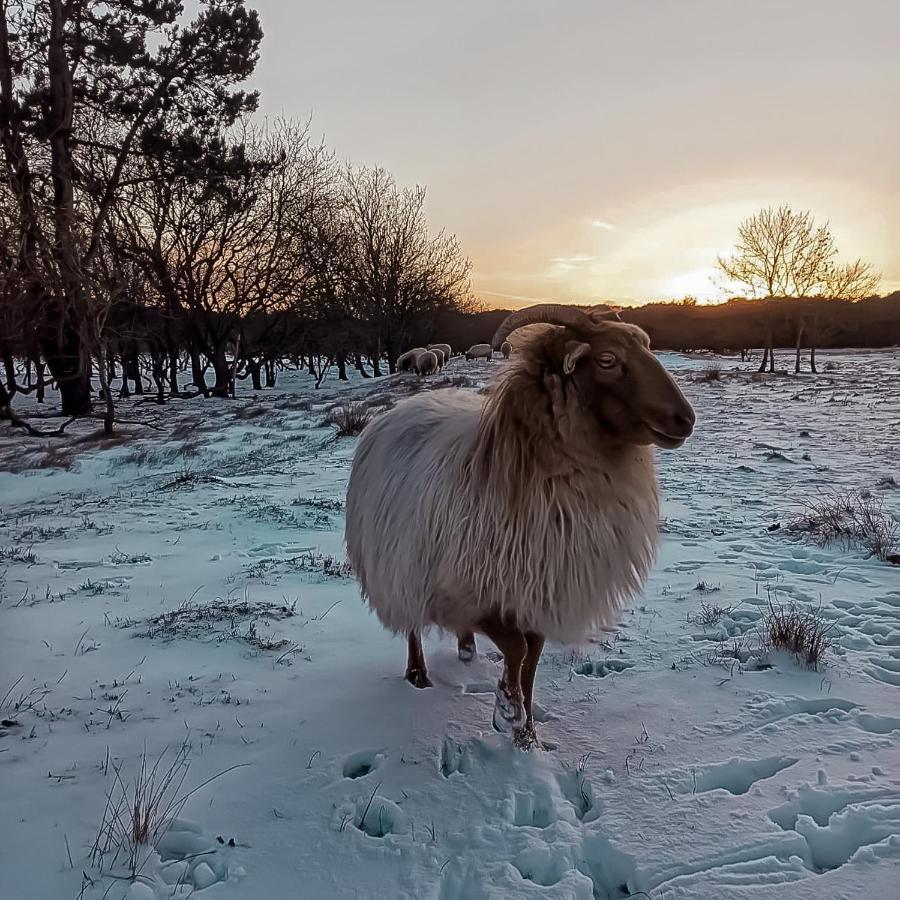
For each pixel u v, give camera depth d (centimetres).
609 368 149
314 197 1777
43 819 138
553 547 153
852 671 192
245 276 1664
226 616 242
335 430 766
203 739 166
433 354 1574
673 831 133
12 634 230
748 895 117
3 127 1044
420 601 171
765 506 397
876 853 123
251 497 466
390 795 145
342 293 2044
